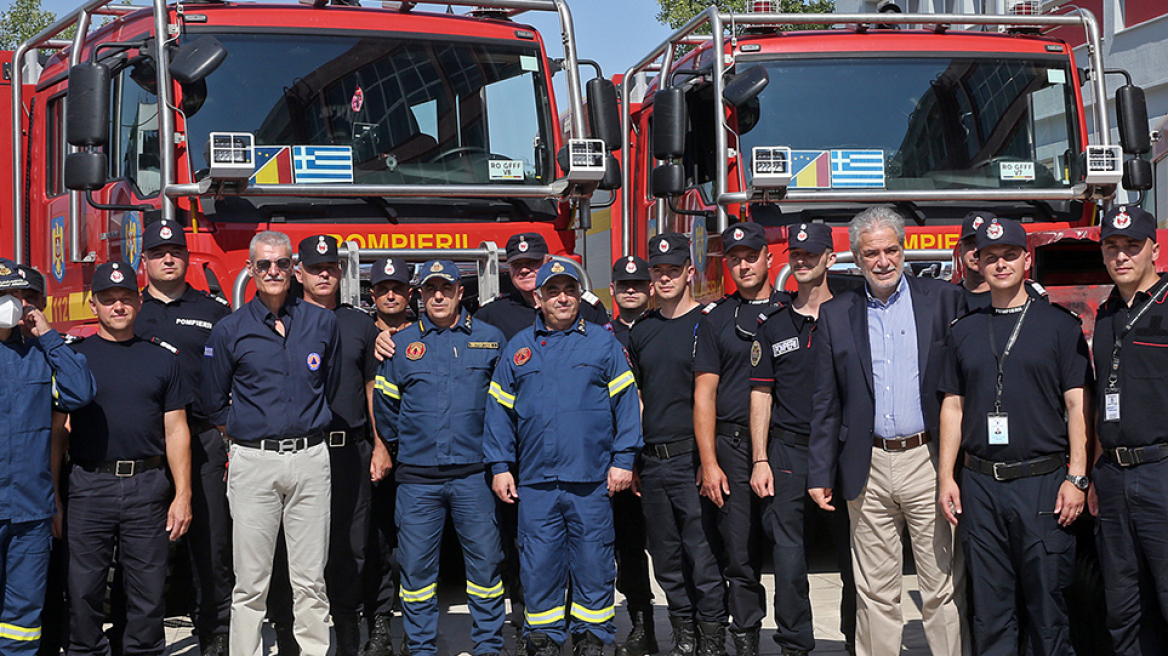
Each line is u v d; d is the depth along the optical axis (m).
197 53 6.39
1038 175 7.95
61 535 5.24
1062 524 4.49
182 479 5.24
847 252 7.53
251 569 5.14
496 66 7.29
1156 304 4.30
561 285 5.29
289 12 6.93
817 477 4.86
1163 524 4.25
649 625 5.73
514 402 5.33
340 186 6.59
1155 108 15.66
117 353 5.15
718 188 7.60
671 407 5.41
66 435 5.28
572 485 5.24
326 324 5.28
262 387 5.13
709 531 5.36
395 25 7.11
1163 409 4.26
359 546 5.61
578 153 6.95
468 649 5.85
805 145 7.70
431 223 6.85
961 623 4.89
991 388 4.56
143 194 6.57
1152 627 4.41
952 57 8.02
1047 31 8.64
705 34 9.51
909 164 7.75
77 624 5.12
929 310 4.82
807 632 5.11
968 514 4.64
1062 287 6.10
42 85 8.00
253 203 6.50
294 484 5.15
